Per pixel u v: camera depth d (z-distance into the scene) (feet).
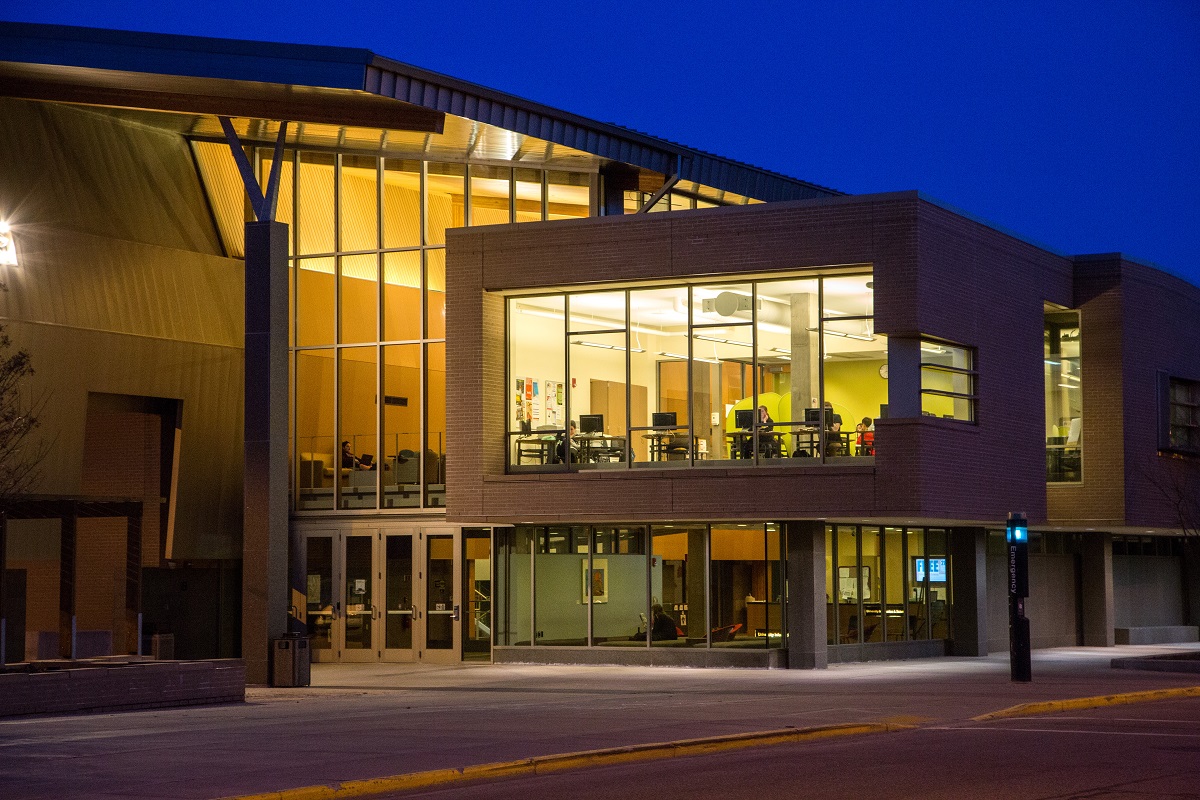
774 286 95.30
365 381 110.11
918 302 90.99
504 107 100.48
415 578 106.52
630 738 55.47
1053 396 117.60
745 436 95.50
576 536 101.60
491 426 101.09
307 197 112.88
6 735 58.03
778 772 47.03
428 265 109.81
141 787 43.11
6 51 90.07
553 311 100.99
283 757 50.21
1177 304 124.26
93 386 103.71
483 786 45.09
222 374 113.19
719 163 118.73
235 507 113.91
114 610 105.60
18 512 80.23
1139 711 69.00
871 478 91.56
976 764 48.67
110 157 107.76
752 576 97.19
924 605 110.63
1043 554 128.47
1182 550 152.15
